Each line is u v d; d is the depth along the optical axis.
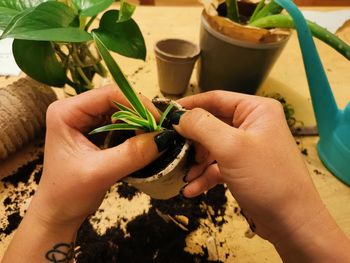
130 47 0.29
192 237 0.30
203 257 0.28
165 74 0.39
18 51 0.28
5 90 0.33
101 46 0.19
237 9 0.39
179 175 0.21
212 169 0.27
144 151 0.20
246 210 0.22
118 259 0.28
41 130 0.35
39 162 0.34
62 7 0.25
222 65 0.38
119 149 0.20
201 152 0.22
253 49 0.35
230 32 0.34
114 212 0.31
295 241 0.20
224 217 0.31
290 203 0.20
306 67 0.32
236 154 0.19
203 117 0.20
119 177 0.21
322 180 0.35
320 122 0.36
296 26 0.31
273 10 0.37
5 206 0.31
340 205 0.33
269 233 0.22
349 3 0.66
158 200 0.32
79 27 0.27
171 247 0.29
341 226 0.31
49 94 0.35
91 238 0.29
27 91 0.33
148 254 0.28
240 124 0.25
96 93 0.24
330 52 0.52
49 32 0.23
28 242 0.22
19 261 0.22
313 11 0.57
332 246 0.20
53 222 0.22
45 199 0.22
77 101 0.23
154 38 0.49
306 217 0.20
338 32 0.54
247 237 0.30
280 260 0.29
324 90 0.33
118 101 0.23
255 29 0.33
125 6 0.27
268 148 0.20
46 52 0.29
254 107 0.24
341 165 0.35
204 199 0.32
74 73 0.34
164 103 0.23
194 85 0.45
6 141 0.31
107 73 0.38
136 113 0.21
